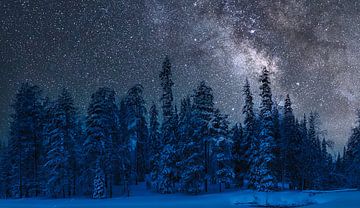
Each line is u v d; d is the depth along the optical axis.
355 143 54.66
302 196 34.28
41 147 49.75
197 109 48.41
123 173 47.44
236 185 52.25
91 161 44.94
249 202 32.47
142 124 58.38
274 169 46.78
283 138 52.91
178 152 47.56
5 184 55.09
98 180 42.94
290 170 53.47
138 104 55.12
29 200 40.97
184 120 49.06
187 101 51.59
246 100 52.88
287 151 52.59
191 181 45.31
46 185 44.41
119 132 50.09
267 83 47.16
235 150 53.56
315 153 54.16
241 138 54.44
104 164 44.91
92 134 44.06
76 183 48.75
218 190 48.19
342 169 67.19
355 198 30.70
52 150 44.44
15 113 48.38
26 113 48.78
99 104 44.94
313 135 55.59
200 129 48.53
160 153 50.03
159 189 46.84
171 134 48.03
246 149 52.62
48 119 49.12
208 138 47.88
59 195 46.53
